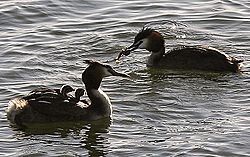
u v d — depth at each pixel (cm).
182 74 2159
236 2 2634
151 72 2170
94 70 1888
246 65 2192
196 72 2169
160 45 2228
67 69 2152
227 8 2588
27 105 1841
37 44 2330
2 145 1722
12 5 2594
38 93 1873
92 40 2361
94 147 1714
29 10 2567
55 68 2155
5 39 2367
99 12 2573
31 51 2277
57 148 1711
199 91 2016
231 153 1659
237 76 2123
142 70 2183
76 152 1692
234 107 1898
